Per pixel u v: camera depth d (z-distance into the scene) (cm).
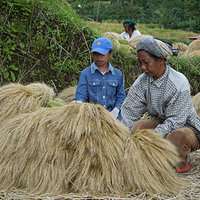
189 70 623
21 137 272
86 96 402
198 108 473
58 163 260
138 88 313
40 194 254
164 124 299
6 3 505
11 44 494
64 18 552
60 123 270
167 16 5631
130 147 265
